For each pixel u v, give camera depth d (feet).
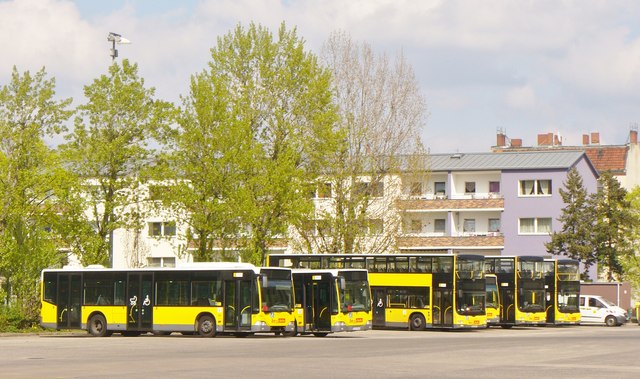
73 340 146.82
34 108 179.83
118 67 185.98
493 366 90.68
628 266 307.17
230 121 188.24
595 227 309.83
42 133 180.96
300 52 199.00
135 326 159.53
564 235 311.06
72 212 181.57
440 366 90.38
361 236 205.36
